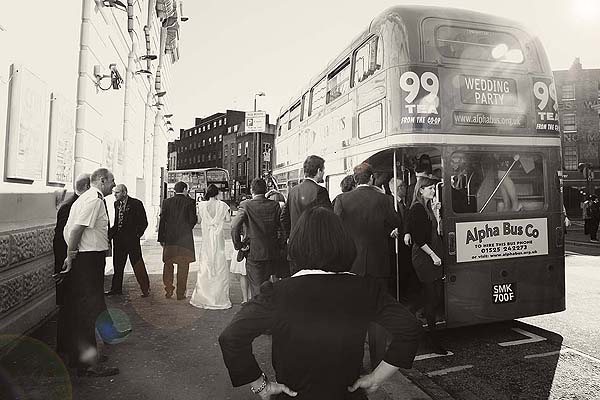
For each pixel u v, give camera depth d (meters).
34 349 5.13
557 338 5.82
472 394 4.13
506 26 5.70
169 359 4.82
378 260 4.73
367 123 5.85
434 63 5.29
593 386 4.29
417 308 5.34
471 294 5.39
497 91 5.55
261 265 6.00
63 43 7.39
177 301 7.61
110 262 10.78
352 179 5.77
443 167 5.28
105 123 10.54
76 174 8.28
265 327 1.68
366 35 5.93
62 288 4.46
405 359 1.70
